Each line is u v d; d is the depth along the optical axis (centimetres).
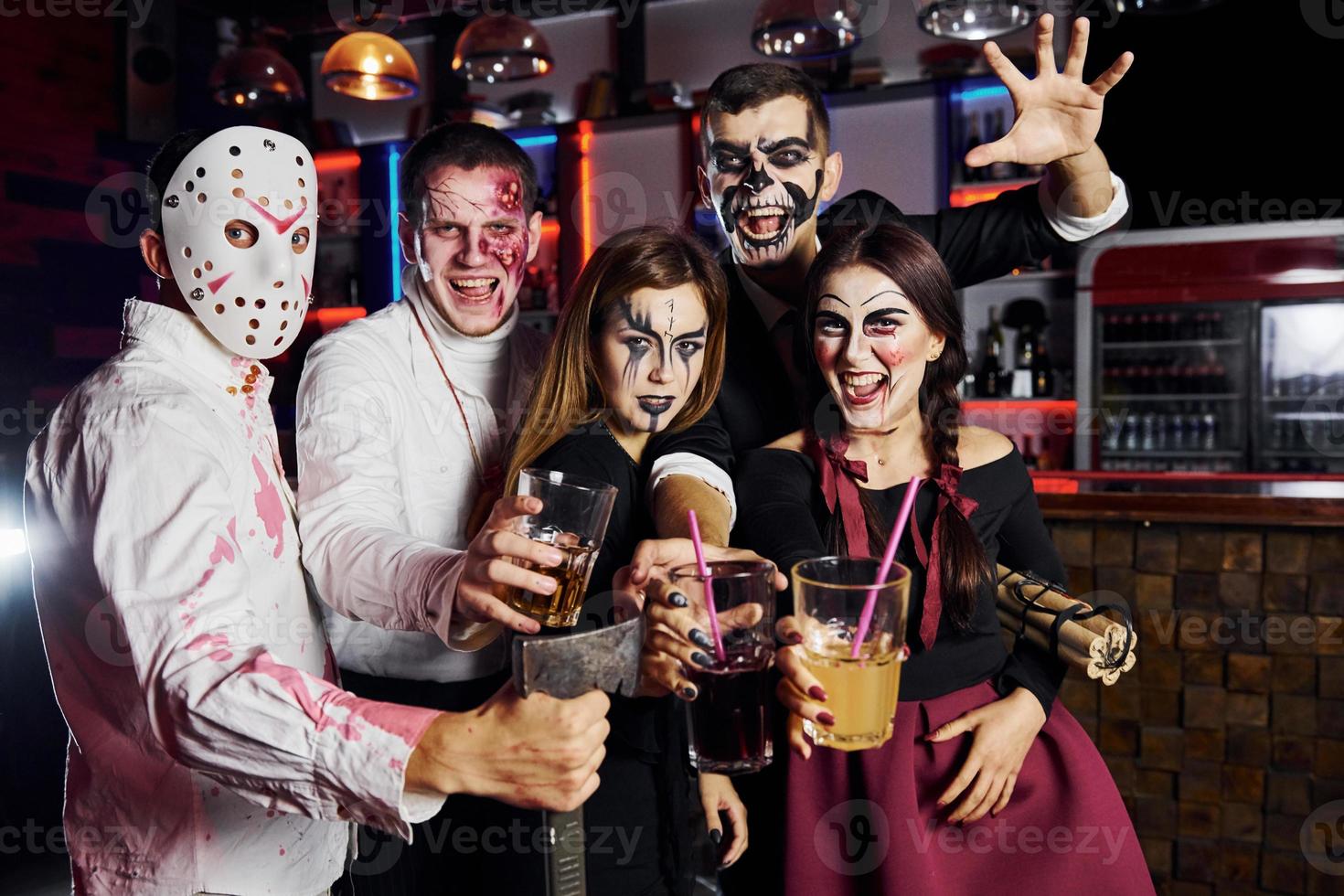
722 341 148
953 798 126
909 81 493
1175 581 235
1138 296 486
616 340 137
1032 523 149
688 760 138
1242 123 476
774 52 368
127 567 98
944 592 133
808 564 106
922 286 132
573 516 108
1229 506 238
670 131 544
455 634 112
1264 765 229
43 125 496
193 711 90
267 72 436
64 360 500
